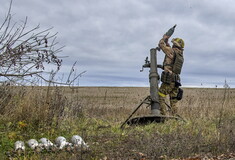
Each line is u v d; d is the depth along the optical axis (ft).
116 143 22.88
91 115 35.70
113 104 48.93
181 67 33.76
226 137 21.62
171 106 34.19
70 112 31.12
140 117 30.12
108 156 19.52
